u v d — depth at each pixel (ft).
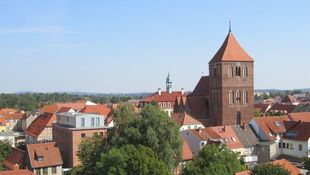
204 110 422.82
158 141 242.17
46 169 294.87
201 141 316.60
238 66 394.93
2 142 327.88
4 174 212.23
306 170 253.85
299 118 386.93
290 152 340.39
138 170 196.65
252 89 401.29
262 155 343.26
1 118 633.20
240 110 396.37
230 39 402.52
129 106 271.08
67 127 340.59
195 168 206.59
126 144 230.68
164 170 201.77
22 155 302.04
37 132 428.15
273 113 523.29
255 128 358.23
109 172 197.88
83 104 585.63
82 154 260.42
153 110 253.24
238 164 218.18
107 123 384.27
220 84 391.45
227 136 338.75
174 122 253.24
